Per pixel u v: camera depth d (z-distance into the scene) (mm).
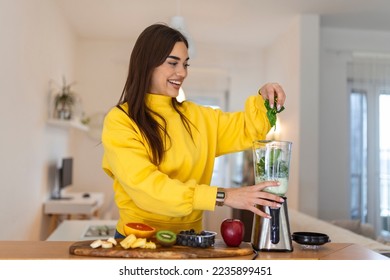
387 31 5070
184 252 981
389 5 4148
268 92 1262
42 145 3865
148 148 1166
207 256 994
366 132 4910
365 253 1092
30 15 3250
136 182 1075
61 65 4617
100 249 988
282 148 1106
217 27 4949
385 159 4883
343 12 4391
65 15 4629
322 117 4992
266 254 1064
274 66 5359
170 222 1227
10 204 2902
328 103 5012
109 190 5543
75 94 5035
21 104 3090
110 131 1148
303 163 4367
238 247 1084
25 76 3170
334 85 5012
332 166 5004
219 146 1398
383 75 4953
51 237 2727
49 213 4047
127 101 1218
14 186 2992
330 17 4566
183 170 1226
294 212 3248
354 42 5047
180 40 1228
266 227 1100
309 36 4441
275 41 5336
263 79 5809
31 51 3320
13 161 2938
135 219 1226
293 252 1096
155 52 1195
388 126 4910
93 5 4297
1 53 2566
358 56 4973
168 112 1256
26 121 3252
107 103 5570
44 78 3824
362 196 4875
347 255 1065
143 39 1218
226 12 4410
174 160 1196
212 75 5723
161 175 1080
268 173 1108
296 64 4516
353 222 3615
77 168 5504
